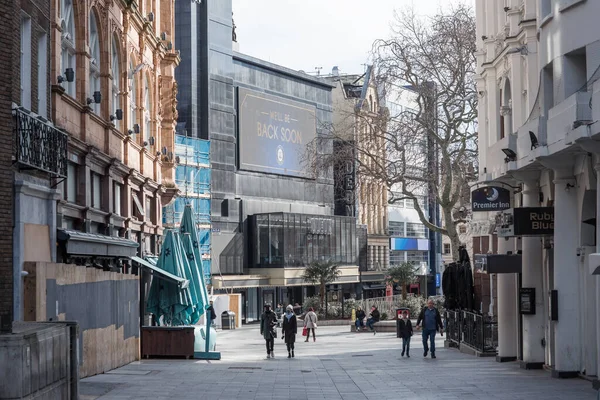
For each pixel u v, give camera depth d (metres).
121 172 35.31
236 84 92.88
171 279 32.72
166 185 46.50
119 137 35.31
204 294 37.56
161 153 45.47
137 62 40.00
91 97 32.09
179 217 79.31
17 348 14.00
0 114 17.41
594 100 19.08
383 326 61.59
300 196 102.81
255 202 94.44
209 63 87.94
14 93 20.97
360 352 39.91
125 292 28.92
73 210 27.81
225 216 89.38
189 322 36.50
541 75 25.02
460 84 47.47
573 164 23.39
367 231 114.94
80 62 29.30
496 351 34.03
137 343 31.27
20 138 20.80
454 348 40.41
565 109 21.08
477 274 43.09
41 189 22.50
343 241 105.38
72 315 22.47
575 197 23.75
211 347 35.84
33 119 21.70
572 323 23.94
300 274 94.81
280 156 99.25
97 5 31.59
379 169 56.84
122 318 28.55
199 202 82.31
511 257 28.20
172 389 21.98
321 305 75.25
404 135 49.22
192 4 86.75
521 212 24.67
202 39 87.88
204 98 87.50
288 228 93.56
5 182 18.02
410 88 48.53
